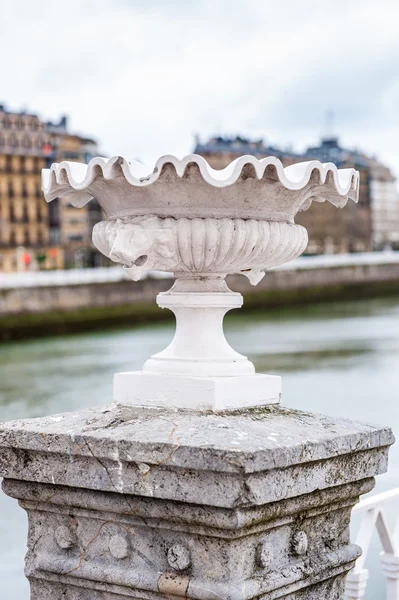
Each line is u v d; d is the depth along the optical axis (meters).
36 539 2.56
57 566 2.49
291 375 28.73
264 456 2.16
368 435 2.52
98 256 80.38
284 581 2.34
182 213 2.51
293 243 2.66
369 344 38.75
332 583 2.60
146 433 2.31
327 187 2.70
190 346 2.65
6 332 47.00
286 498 2.29
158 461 2.23
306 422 2.50
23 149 76.81
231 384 2.54
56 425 2.48
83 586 2.47
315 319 54.66
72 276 50.31
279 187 2.52
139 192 2.50
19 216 76.88
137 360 35.56
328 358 33.62
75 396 26.42
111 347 41.69
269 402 2.65
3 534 10.44
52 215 78.81
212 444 2.18
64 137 79.12
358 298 68.50
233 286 60.44
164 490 2.25
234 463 2.12
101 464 2.35
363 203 98.38
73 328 49.97
